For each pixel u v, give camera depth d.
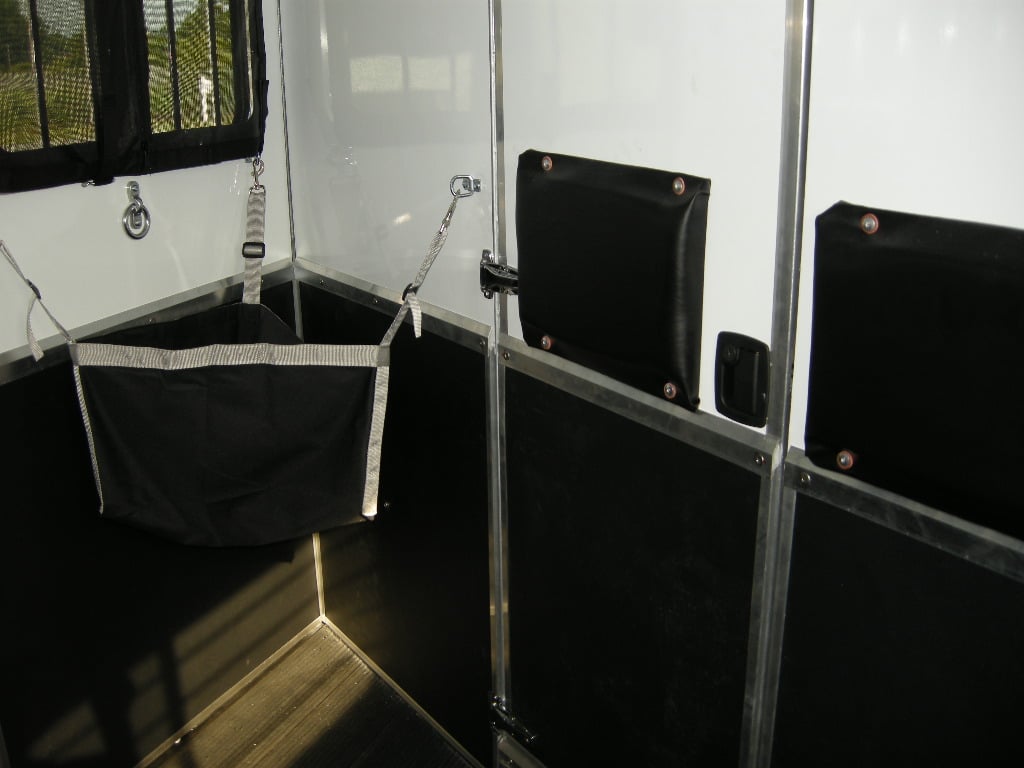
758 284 0.97
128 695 1.65
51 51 1.24
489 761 1.68
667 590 1.20
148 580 1.62
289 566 1.92
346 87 1.44
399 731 1.81
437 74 1.27
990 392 0.79
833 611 1.01
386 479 1.68
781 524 1.03
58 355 1.37
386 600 1.81
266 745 1.78
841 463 0.94
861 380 0.89
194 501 1.40
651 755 1.33
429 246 1.40
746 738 1.16
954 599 0.88
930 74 0.78
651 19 0.98
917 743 0.96
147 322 1.50
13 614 1.40
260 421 1.36
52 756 1.54
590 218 1.10
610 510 1.25
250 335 1.54
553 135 1.13
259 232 1.53
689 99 0.97
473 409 1.42
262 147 1.58
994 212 0.77
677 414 1.10
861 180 0.85
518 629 1.50
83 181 1.35
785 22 0.87
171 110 1.41
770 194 0.93
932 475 0.85
